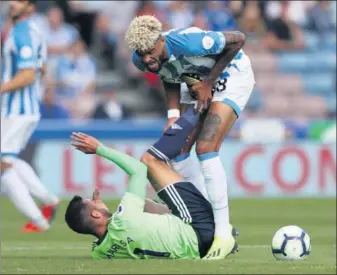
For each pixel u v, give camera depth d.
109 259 21.67
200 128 24.36
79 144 22.00
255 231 36.38
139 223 21.44
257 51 64.00
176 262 20.61
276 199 50.62
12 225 39.41
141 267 19.39
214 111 23.61
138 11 61.88
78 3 62.38
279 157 51.53
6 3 52.03
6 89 33.19
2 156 34.22
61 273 18.42
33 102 34.41
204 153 23.22
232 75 23.94
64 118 54.59
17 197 34.12
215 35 22.81
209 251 22.42
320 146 51.78
